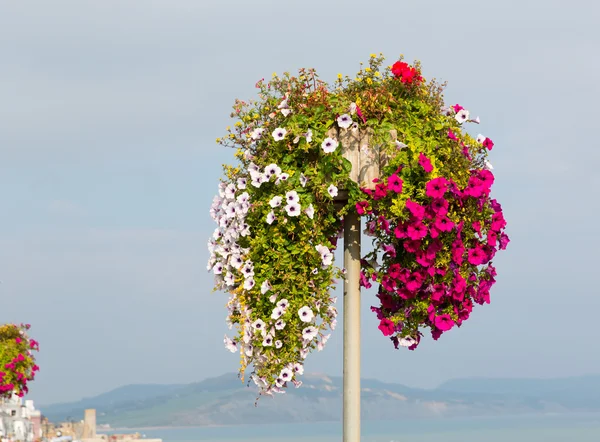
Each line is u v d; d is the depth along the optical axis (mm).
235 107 7355
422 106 7023
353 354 7051
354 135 6953
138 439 114938
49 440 79188
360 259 7109
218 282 7520
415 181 6883
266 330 7090
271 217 6965
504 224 7195
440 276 6938
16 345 19875
